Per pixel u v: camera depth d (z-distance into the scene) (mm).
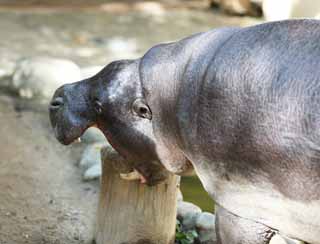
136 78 2980
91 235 4422
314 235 2586
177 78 2832
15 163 5484
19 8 10875
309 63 2461
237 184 2654
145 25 10398
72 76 7027
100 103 3031
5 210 4695
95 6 11320
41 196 4934
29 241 4332
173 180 4008
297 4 9539
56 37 9469
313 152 2395
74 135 3145
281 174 2500
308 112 2400
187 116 2742
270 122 2480
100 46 9156
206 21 10828
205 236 4305
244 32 2707
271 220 2662
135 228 4059
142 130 2994
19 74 7027
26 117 6480
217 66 2650
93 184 5125
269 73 2520
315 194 2455
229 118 2590
